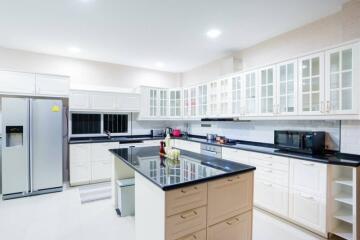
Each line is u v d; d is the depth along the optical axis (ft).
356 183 6.76
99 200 10.65
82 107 13.92
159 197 4.99
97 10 8.21
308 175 7.71
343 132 8.18
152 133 17.72
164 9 8.14
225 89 12.94
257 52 11.86
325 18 8.80
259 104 10.61
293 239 7.34
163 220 4.78
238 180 6.00
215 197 5.51
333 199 7.31
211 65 15.51
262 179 9.45
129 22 9.23
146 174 5.65
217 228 5.55
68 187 12.73
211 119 13.80
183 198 4.97
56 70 13.91
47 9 8.11
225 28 9.86
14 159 10.89
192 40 11.30
